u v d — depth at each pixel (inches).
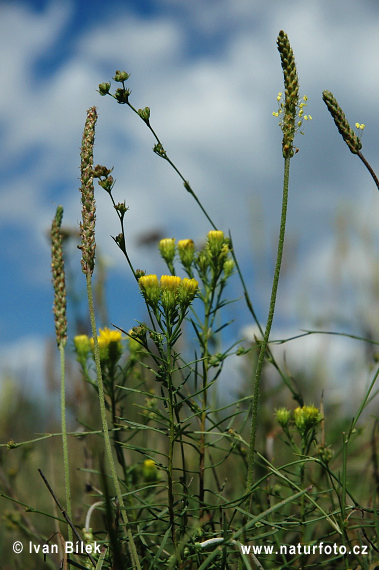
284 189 37.3
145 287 38.8
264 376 52.2
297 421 42.2
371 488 45.6
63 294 39.5
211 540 37.9
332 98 39.5
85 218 37.7
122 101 41.8
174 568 38.2
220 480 48.3
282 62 37.7
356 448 49.2
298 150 37.4
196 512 43.3
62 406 38.9
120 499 37.2
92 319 37.4
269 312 37.5
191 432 39.4
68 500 38.4
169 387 38.5
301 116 37.5
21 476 55.6
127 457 46.6
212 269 43.1
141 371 46.2
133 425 39.3
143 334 38.9
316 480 44.8
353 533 42.3
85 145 38.1
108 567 38.9
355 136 39.5
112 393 43.8
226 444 50.1
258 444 48.8
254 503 44.1
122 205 39.1
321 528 44.2
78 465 52.0
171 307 38.6
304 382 57.5
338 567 41.5
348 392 57.2
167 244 43.7
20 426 62.8
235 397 50.1
